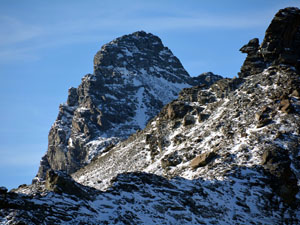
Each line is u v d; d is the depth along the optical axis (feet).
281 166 283.59
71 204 195.11
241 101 372.58
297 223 255.09
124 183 234.38
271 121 331.36
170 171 334.44
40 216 179.63
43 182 267.59
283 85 367.66
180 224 215.92
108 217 198.90
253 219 245.45
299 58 407.44
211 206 242.78
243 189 269.23
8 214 173.27
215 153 315.78
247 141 318.04
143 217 210.18
